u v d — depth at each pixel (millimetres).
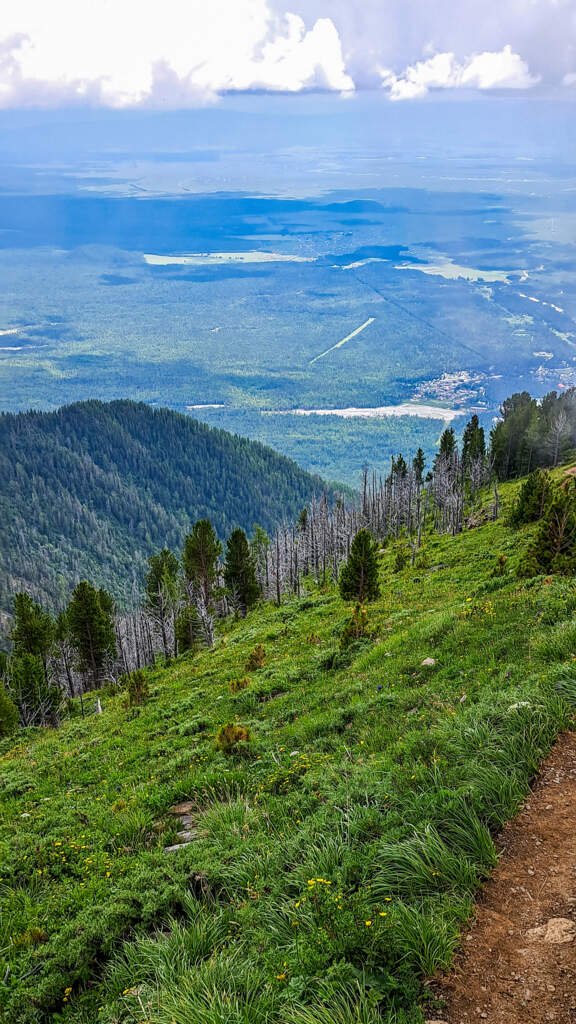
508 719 10367
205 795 13930
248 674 28578
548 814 8203
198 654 52938
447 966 6047
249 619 70375
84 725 31766
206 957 7434
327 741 14438
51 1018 7832
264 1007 5961
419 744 10789
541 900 6793
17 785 20703
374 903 7016
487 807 8352
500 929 6488
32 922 10078
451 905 6801
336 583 75625
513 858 7543
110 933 8906
